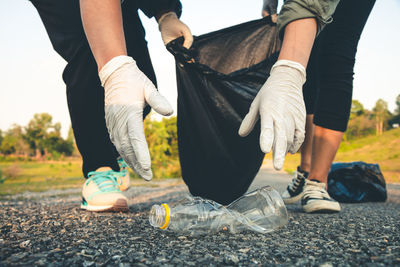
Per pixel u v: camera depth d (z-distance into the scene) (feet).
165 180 30.58
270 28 5.58
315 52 6.72
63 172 85.51
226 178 5.62
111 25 3.70
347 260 2.86
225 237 3.79
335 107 6.01
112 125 3.61
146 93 3.59
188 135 5.52
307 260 2.86
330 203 6.21
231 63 5.45
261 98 3.65
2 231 3.94
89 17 3.68
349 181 10.33
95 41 3.67
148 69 6.03
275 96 3.53
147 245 3.34
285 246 3.38
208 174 5.61
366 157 73.46
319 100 6.23
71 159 226.79
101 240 3.52
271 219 4.41
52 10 4.89
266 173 34.88
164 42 5.43
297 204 8.45
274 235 3.96
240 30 5.55
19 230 4.03
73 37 5.01
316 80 6.88
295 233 4.11
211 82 5.31
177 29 5.25
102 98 5.44
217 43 5.48
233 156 5.49
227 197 5.83
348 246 3.41
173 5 5.56
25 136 233.35
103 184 5.84
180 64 5.24
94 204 5.78
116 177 6.18
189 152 5.62
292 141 3.61
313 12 3.92
